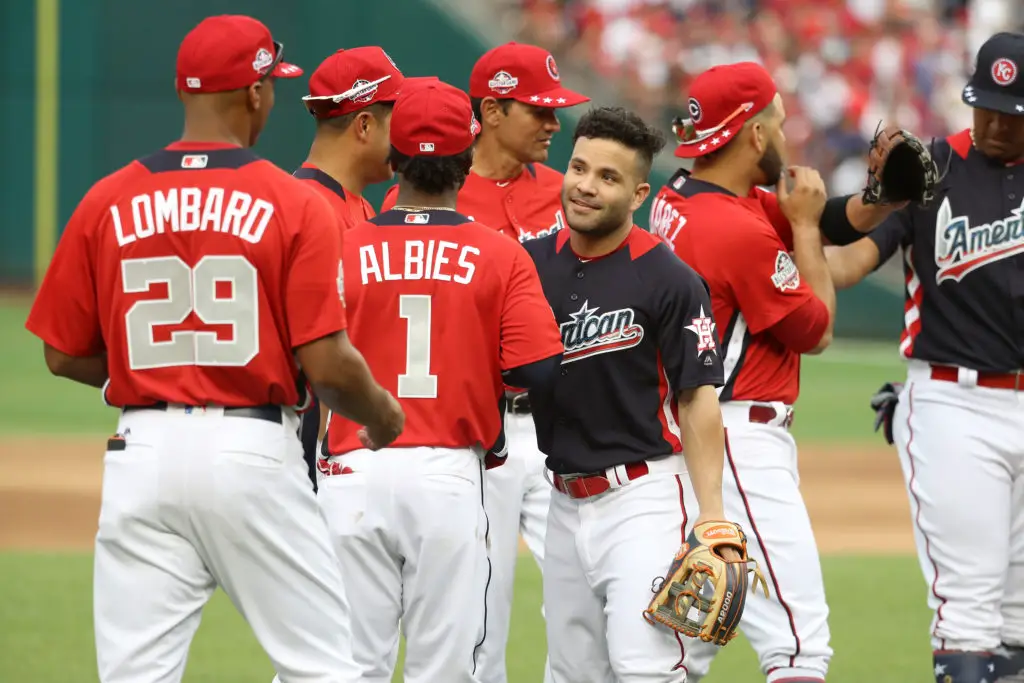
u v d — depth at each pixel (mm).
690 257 18266
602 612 16828
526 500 20766
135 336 14078
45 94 82250
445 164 16297
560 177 22141
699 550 15047
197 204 13977
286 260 13961
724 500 18438
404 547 16094
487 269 16062
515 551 20281
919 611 28609
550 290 16469
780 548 18234
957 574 19031
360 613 16359
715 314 18297
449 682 16250
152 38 81750
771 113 18531
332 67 17906
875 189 18266
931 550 19375
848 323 76188
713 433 15688
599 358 16047
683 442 15859
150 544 14070
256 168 14125
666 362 15883
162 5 81375
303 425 16422
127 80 82188
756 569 15375
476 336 16047
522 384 16062
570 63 79125
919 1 82812
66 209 83125
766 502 18359
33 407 56000
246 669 23797
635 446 16078
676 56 78188
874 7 81500
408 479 15922
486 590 16609
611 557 16016
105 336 14352
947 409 19281
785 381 18891
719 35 79375
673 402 16203
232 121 14438
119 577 14148
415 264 16109
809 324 18156
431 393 16031
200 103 14320
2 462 45000
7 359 67125
